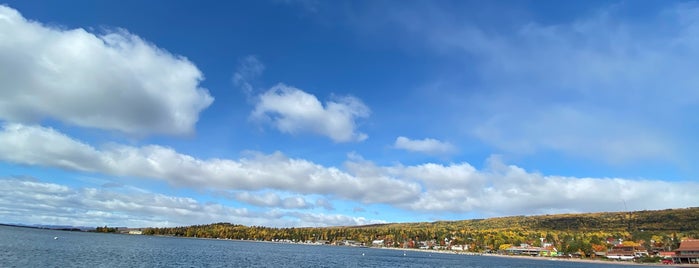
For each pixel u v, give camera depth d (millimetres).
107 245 197875
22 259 101875
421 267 165125
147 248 191375
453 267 170500
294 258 182000
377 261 192875
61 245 173500
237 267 121750
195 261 132500
